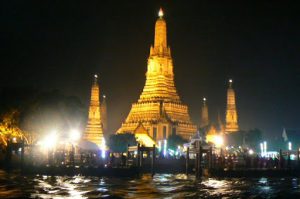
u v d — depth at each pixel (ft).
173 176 288.71
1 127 324.19
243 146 506.07
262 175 288.30
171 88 584.81
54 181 236.22
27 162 302.86
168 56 588.91
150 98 572.10
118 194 181.27
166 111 558.97
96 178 263.49
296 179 273.75
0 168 299.38
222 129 565.53
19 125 326.85
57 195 175.01
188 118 582.35
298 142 548.31
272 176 290.56
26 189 193.98
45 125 331.98
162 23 589.73
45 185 212.84
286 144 528.63
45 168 281.74
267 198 176.86
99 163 320.29
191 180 256.52
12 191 186.09
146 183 231.91
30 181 233.14
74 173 282.15
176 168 317.42
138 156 299.58
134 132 504.02
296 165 321.73
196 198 172.14
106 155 328.90
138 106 573.74
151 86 581.53
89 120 545.85
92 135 539.29
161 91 573.74
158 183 233.35
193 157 377.09
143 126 509.76
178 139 505.25
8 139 325.42
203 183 237.45
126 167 288.10
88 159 318.45
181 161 328.08
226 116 594.24
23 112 328.08
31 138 333.01
